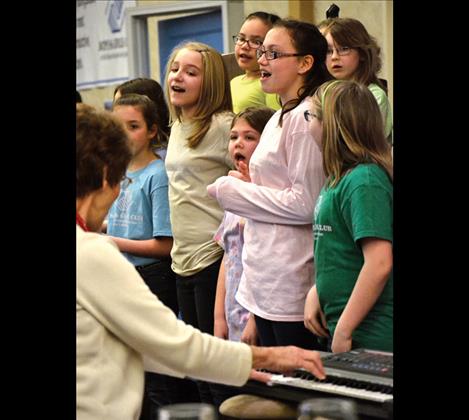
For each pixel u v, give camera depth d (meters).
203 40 7.09
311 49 3.23
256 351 2.40
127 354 2.29
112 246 2.28
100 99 8.08
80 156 2.33
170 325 2.26
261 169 3.23
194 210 3.80
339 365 2.50
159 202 4.02
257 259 3.23
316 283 2.96
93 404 2.22
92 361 2.23
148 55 7.59
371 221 2.77
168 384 3.77
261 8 6.46
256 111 3.53
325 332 3.02
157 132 4.16
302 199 3.12
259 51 3.28
